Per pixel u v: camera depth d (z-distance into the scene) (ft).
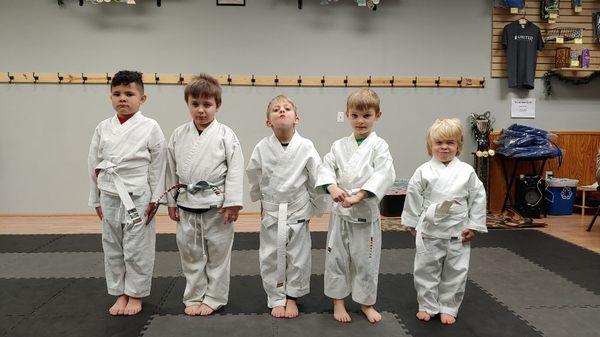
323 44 16.05
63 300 7.95
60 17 15.30
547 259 10.60
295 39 15.97
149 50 15.61
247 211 16.19
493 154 15.48
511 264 10.19
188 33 15.65
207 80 7.29
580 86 16.83
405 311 7.58
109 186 7.19
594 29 16.58
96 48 15.48
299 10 15.88
